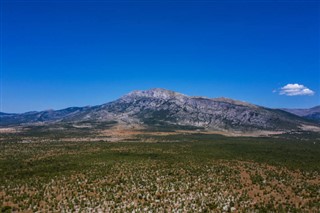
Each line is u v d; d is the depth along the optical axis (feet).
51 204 225.15
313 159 414.62
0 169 330.13
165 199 237.04
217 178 294.87
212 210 220.64
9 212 210.59
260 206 231.30
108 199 236.22
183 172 315.99
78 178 289.74
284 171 333.62
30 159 407.23
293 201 244.01
